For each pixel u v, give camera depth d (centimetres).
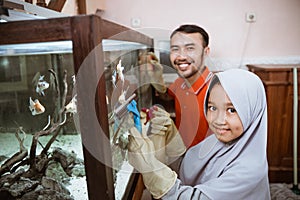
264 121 86
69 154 70
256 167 82
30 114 74
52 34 53
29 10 73
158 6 221
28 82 72
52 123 72
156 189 79
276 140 196
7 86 74
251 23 217
